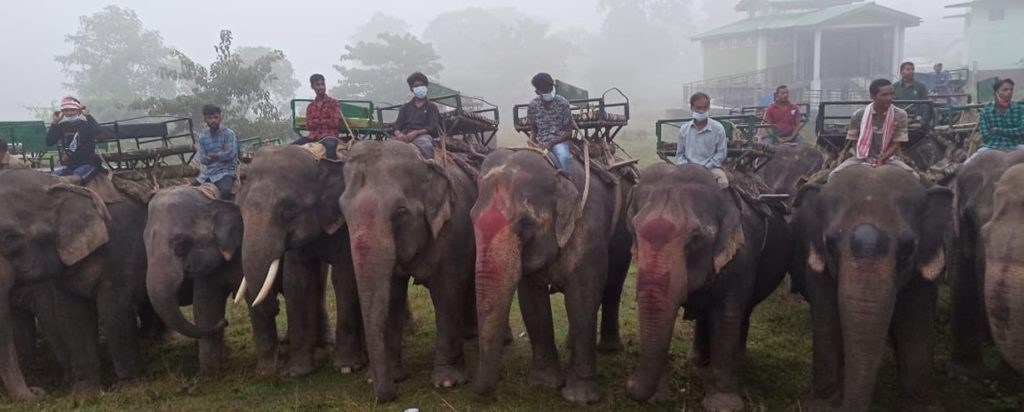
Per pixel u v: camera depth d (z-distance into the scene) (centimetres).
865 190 534
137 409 653
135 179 770
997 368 667
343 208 621
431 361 754
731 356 611
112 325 719
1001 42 3772
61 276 693
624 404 625
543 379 663
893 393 638
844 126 832
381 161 620
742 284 607
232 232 714
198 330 707
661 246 543
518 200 573
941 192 544
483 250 567
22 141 937
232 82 2261
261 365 732
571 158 658
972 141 827
